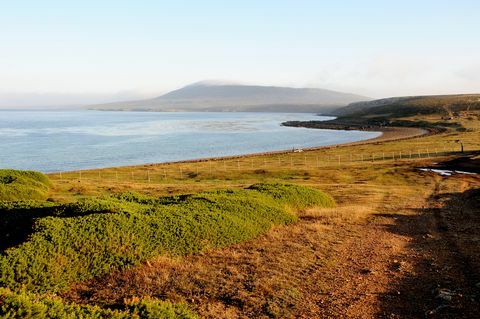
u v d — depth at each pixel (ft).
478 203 114.52
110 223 66.08
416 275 56.75
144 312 37.63
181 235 68.59
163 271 57.72
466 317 42.91
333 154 337.31
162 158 365.61
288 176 220.43
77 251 58.59
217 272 57.67
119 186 176.14
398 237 78.64
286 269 59.06
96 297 49.98
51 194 147.33
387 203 122.83
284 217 89.40
